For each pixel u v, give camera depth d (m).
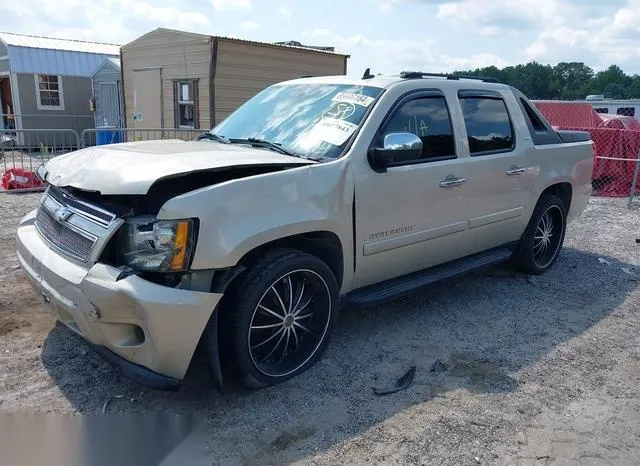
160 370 3.01
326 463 2.85
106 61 17.14
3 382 3.44
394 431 3.13
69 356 3.78
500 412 3.36
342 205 3.65
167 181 3.19
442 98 4.52
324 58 14.03
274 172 3.35
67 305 3.09
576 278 5.91
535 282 5.72
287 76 13.34
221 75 12.25
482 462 2.90
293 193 3.37
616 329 4.63
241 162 3.33
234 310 3.18
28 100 19.14
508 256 5.36
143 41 14.02
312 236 3.64
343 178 3.65
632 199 10.60
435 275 4.57
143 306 2.82
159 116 14.05
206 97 12.40
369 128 3.89
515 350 4.18
